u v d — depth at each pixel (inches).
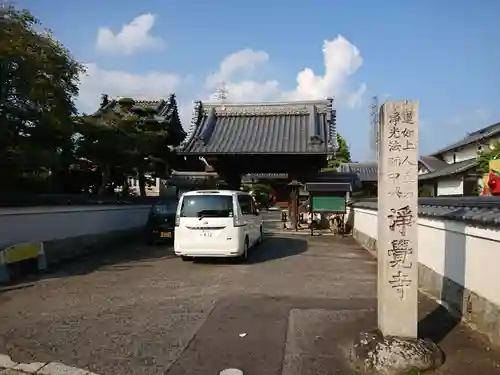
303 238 605.6
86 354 167.6
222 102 792.3
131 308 232.8
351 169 1524.4
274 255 437.4
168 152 805.9
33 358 163.8
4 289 277.1
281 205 1510.8
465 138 1256.2
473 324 190.1
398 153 166.1
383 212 167.9
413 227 165.0
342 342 179.3
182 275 328.2
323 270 350.6
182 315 219.1
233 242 374.6
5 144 358.3
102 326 201.6
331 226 700.0
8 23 322.3
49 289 278.8
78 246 438.3
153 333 191.6
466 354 162.4
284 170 715.4
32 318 214.4
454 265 218.1
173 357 164.7
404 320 164.6
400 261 165.5
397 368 147.6
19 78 334.3
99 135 563.5
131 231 586.6
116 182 768.3
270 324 203.8
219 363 158.9
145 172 754.8
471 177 950.4
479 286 186.1
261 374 149.9
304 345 176.2
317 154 644.1
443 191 1108.5
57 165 416.2
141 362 160.1
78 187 713.6
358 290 275.6
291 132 713.0
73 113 441.7
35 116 369.4
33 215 368.2
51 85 373.1
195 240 377.1
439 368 150.8
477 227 186.1
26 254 329.1
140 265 374.9
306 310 227.0
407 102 166.1
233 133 726.5
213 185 802.2
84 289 279.1
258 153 642.8
